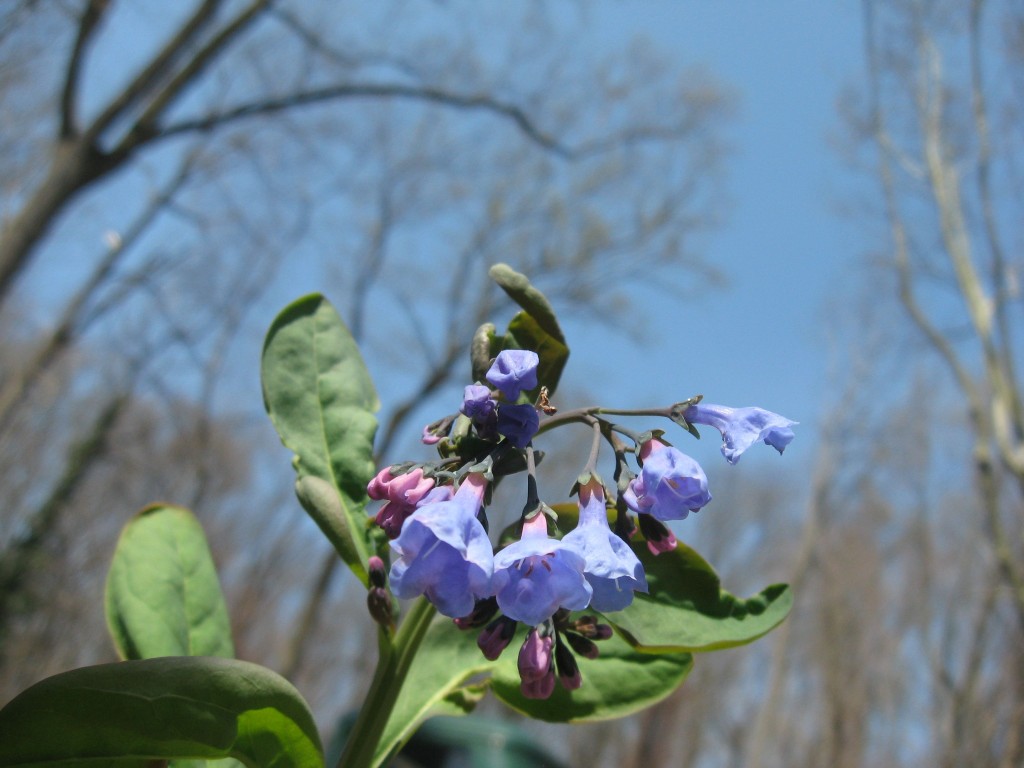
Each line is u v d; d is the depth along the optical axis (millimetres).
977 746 12312
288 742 1425
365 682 22953
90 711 1300
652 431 1539
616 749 22562
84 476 19078
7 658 16625
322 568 19625
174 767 1646
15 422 18812
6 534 18250
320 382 1957
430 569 1249
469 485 1391
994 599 12547
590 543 1354
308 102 17422
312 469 1850
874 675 18438
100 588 18875
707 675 22922
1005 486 13273
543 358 1782
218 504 23406
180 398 22547
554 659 1652
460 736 6227
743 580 28594
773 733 21359
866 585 19109
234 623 21797
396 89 18078
